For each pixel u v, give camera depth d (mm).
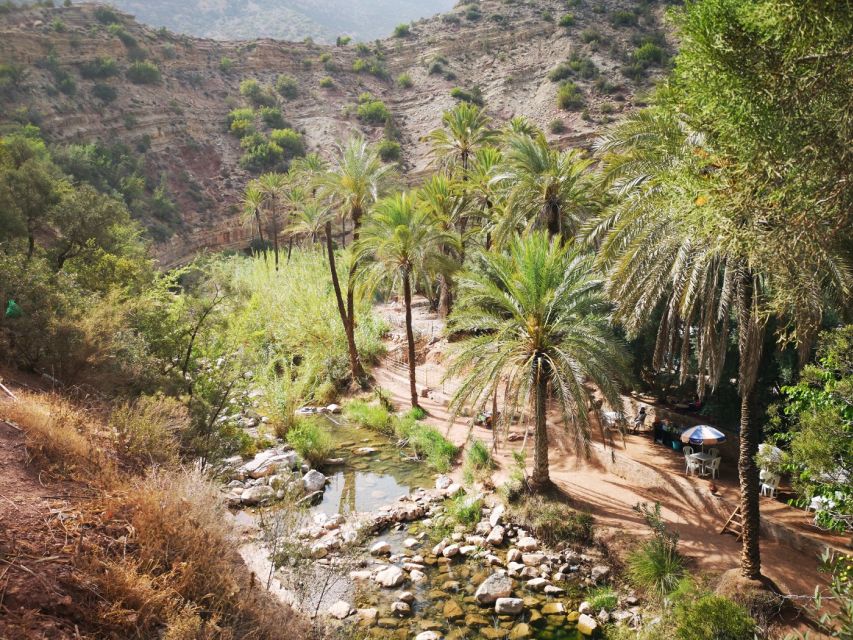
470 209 27844
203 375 13984
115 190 46062
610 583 10586
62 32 60188
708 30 5254
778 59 5059
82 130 53969
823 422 7145
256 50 82875
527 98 70500
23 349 10586
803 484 7648
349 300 24312
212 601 5754
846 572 6176
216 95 74000
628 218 9945
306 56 86688
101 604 4859
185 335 14812
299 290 30422
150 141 59438
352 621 9086
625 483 14016
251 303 29547
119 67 64125
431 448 17047
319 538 12188
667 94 6832
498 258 13914
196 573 5852
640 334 15891
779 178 5453
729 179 5953
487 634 9203
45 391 9773
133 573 5234
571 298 13305
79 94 56688
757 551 9461
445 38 87312
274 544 8523
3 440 6574
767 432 12883
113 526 5949
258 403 20719
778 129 5062
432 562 11523
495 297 13672
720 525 11789
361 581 10617
